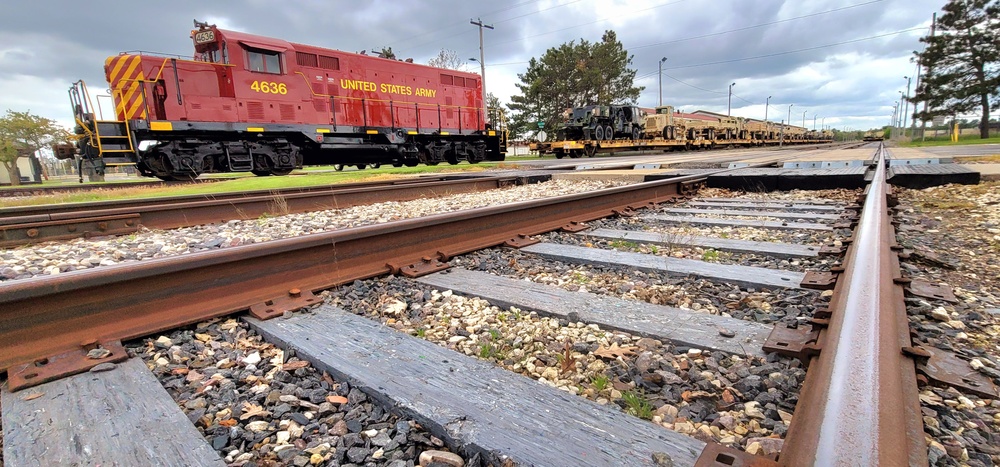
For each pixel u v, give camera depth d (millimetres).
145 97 10133
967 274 2939
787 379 1671
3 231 4207
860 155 14109
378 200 7266
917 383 1565
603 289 2760
